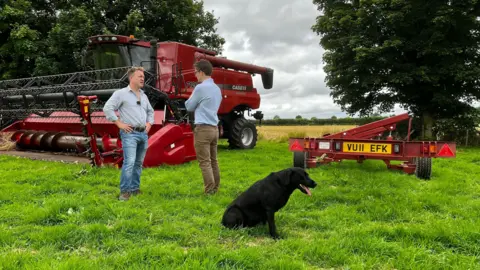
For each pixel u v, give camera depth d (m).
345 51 19.33
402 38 17.73
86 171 7.00
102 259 3.17
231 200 5.42
